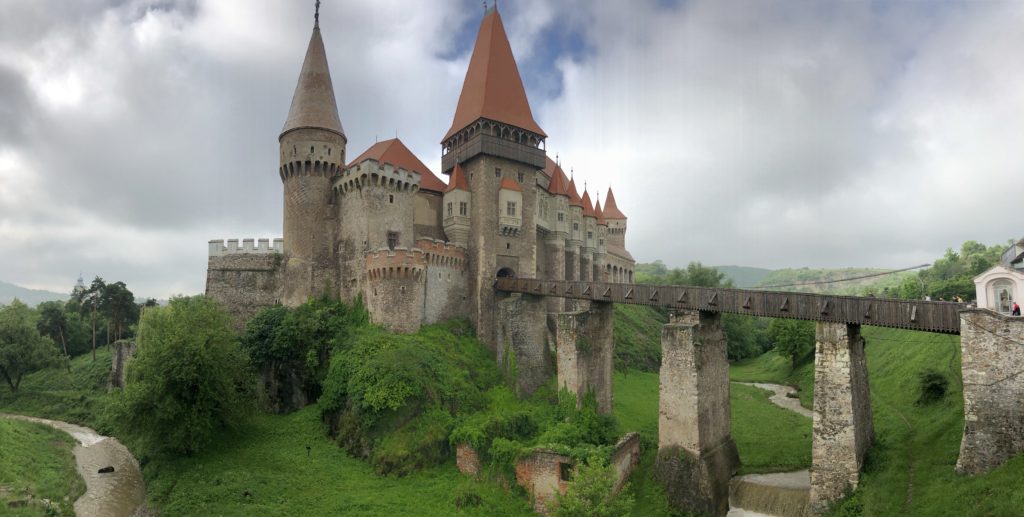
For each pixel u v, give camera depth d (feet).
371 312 178.70
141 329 174.19
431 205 214.69
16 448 148.87
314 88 206.59
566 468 120.67
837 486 98.48
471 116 212.23
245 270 205.87
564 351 151.53
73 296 313.73
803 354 243.81
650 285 140.26
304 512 113.60
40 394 230.68
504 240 207.72
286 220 203.62
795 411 184.24
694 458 118.01
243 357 157.58
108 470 149.79
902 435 117.08
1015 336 81.82
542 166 221.05
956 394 124.06
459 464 133.69
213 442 143.84
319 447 143.23
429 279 189.26
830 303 104.73
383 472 130.21
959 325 89.25
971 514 75.41
